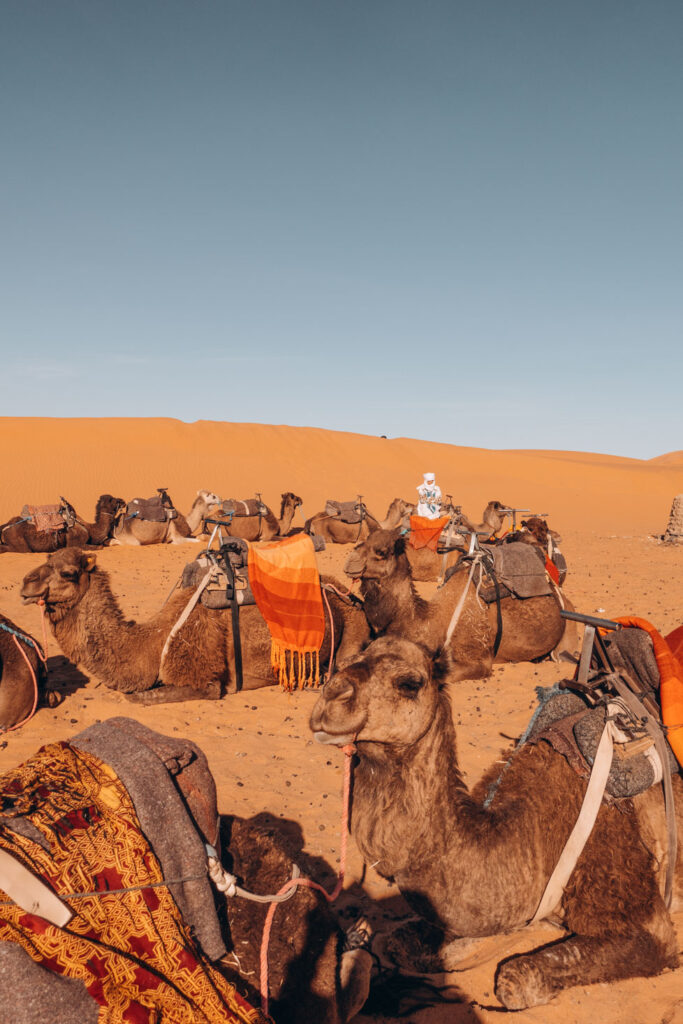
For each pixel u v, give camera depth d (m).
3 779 2.64
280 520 23.50
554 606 8.79
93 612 7.39
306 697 8.47
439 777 3.62
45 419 60.38
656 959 3.79
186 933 2.64
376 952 4.09
